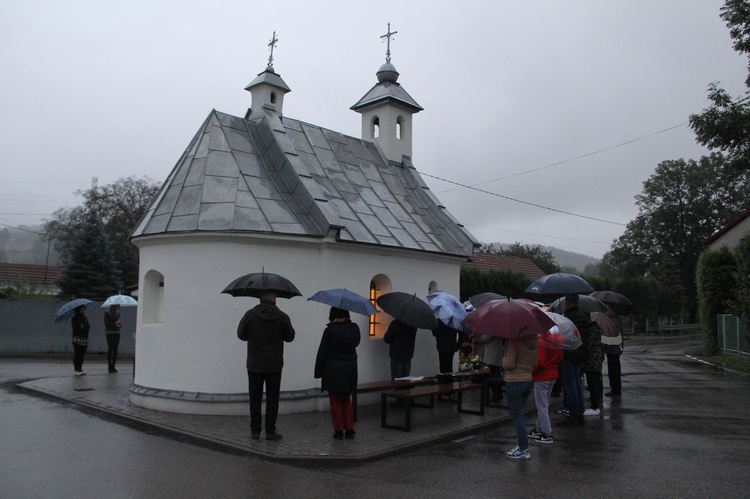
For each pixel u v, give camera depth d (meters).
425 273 13.23
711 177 56.22
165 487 6.08
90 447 7.66
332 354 8.16
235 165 11.31
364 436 8.34
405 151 16.78
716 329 23.41
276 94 13.91
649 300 45.34
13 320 23.55
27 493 5.84
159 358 10.21
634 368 18.95
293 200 11.41
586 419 9.98
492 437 8.70
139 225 11.38
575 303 9.84
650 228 58.97
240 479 6.39
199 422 9.05
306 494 5.91
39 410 10.12
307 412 10.21
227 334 9.93
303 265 10.66
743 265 19.14
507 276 25.34
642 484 6.30
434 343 13.26
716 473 6.71
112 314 15.66
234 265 10.00
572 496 5.91
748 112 16.19
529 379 7.33
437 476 6.60
